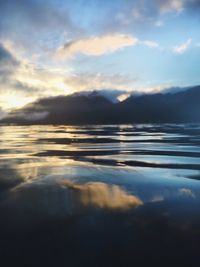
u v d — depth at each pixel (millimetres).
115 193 17453
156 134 100562
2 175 23469
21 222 12562
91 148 49156
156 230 11648
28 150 45938
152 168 27188
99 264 9094
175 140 68188
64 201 15633
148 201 15789
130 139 73438
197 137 80312
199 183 20344
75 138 79938
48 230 11695
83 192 17656
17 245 10367
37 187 19000
